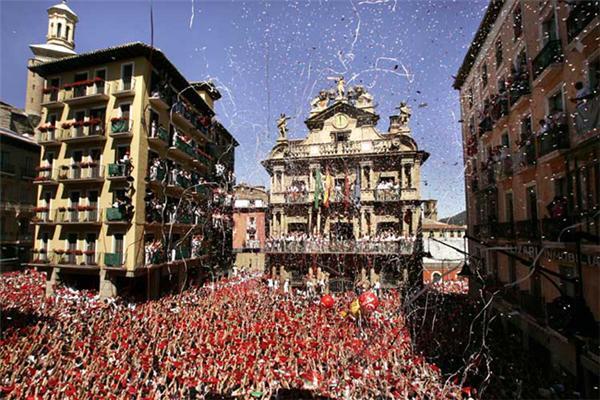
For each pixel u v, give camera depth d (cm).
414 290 2650
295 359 1359
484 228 2153
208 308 2092
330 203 3186
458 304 2364
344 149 3222
